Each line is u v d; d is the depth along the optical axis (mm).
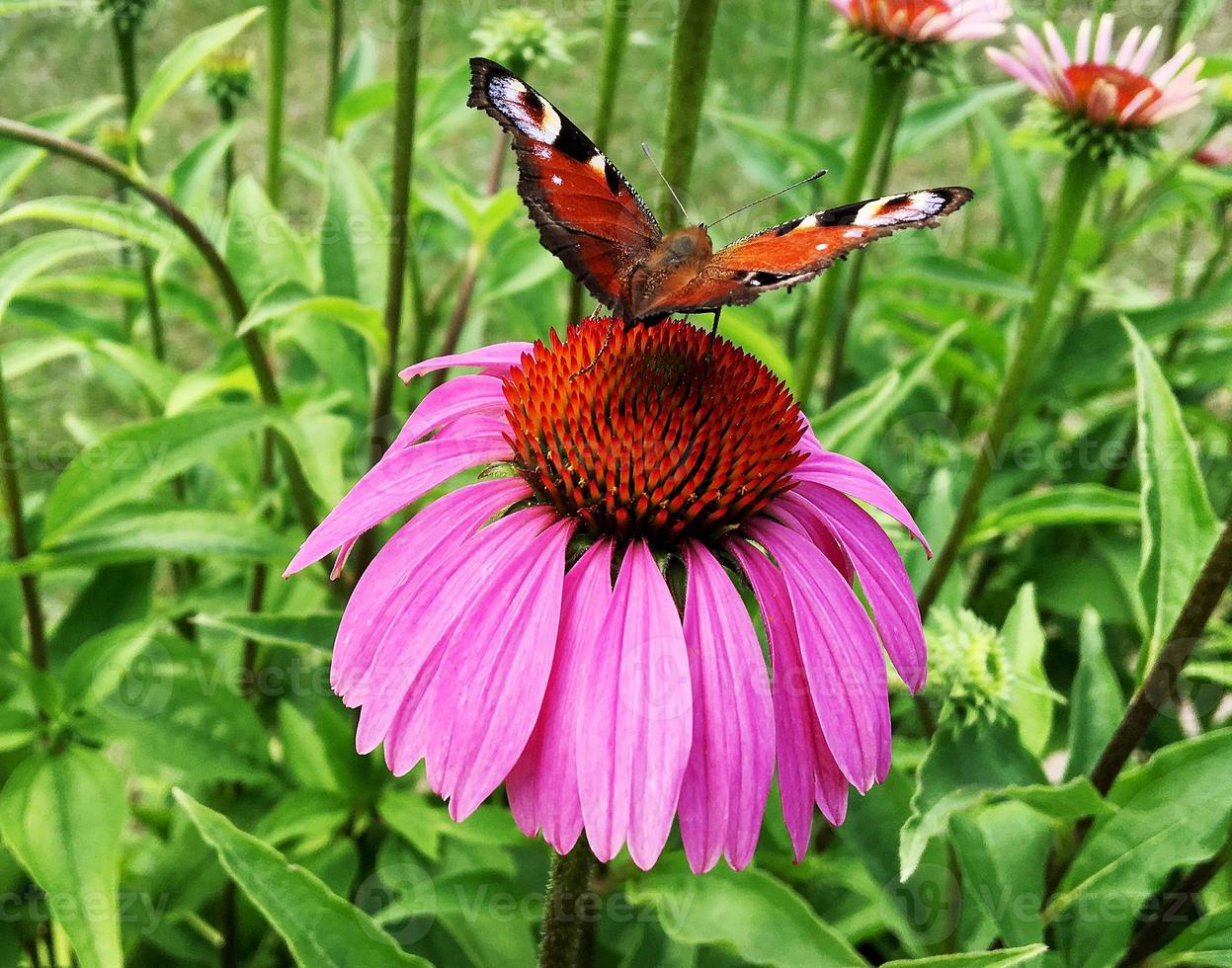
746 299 190
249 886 194
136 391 342
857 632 193
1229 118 319
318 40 714
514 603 188
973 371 350
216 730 276
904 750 266
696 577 192
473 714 183
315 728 281
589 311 326
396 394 305
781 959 218
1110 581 346
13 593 278
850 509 208
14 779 247
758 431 198
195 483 364
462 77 336
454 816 180
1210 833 206
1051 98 276
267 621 241
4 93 571
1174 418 224
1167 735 286
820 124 672
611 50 287
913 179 666
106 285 325
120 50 324
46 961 302
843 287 398
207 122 636
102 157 250
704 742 182
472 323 375
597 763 178
